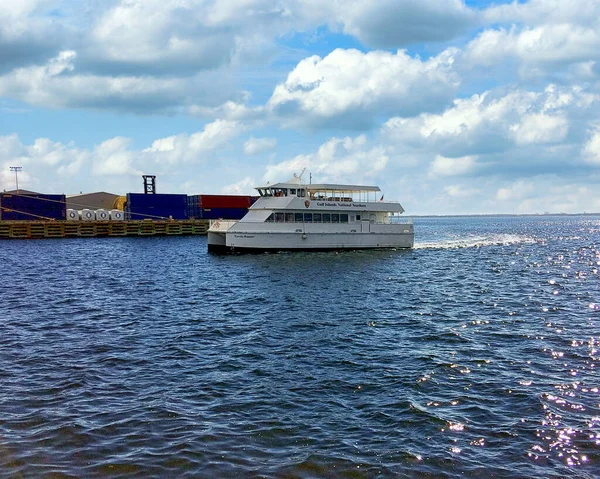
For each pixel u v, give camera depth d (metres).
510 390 13.96
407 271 40.22
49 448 10.71
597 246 71.38
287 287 32.06
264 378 15.08
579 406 12.85
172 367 16.12
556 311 24.66
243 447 10.82
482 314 24.11
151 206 90.44
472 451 10.70
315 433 11.48
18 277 37.22
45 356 17.22
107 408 12.82
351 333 20.42
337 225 51.03
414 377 15.06
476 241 82.12
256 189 49.69
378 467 10.06
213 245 52.47
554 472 9.90
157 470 9.88
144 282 34.81
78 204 108.94
